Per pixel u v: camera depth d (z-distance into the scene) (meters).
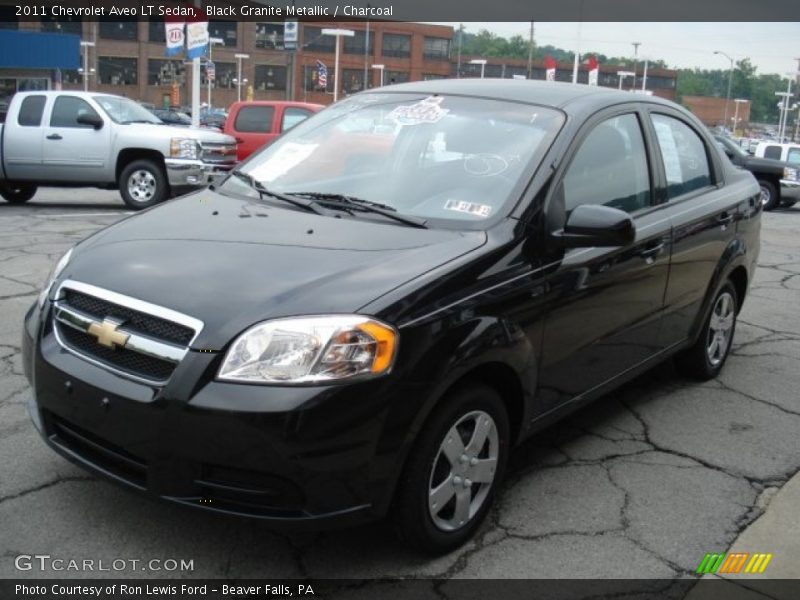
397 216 3.46
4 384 4.54
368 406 2.66
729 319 5.36
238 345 2.65
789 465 4.07
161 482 2.72
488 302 3.04
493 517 3.42
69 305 3.06
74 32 67.62
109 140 12.65
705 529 3.41
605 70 85.12
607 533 3.34
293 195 3.76
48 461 3.65
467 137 3.79
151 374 2.76
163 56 70.94
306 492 2.64
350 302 2.75
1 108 25.33
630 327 4.05
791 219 16.56
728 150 18.75
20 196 13.79
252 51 71.81
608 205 3.88
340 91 72.88
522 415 3.36
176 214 3.61
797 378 5.42
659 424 4.53
